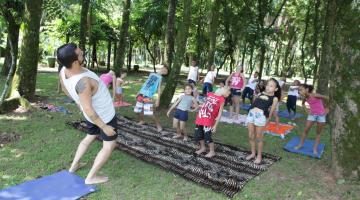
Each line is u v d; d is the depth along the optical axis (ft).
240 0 58.18
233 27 61.67
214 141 21.31
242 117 29.86
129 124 23.77
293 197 14.14
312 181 15.81
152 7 59.11
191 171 15.81
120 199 12.78
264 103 17.63
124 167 15.83
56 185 13.24
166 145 19.51
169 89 29.35
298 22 75.41
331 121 16.76
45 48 70.33
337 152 16.22
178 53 29.14
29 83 27.84
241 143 21.54
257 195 14.10
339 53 16.01
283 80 39.81
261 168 16.99
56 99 30.12
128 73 66.33
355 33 15.11
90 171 13.80
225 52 67.15
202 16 67.67
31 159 15.76
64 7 40.11
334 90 16.37
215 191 14.10
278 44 100.22
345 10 15.78
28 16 27.09
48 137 19.13
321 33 61.16
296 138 23.29
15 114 23.63
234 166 17.02
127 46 73.15
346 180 15.65
